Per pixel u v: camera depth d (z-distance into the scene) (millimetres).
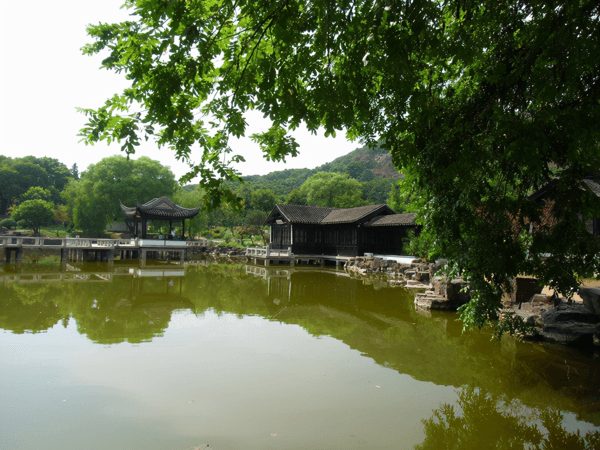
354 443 3982
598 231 14055
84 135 3957
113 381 5527
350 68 3639
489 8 3654
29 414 4484
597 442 4051
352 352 7125
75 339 7645
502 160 4141
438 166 4336
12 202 69000
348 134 5105
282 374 5918
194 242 43844
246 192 49719
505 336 8242
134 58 3631
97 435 4031
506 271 4664
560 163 4098
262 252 29188
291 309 11500
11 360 6320
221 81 4250
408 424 4410
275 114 4078
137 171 48906
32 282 16000
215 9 3688
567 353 7137
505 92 3984
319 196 59719
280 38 3641
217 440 3992
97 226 46625
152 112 3836
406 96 4012
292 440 4020
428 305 11430
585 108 3477
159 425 4277
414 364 6492
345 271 24500
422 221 6148
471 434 4191
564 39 3232
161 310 10836
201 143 4754
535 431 4297
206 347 7293
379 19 3176
